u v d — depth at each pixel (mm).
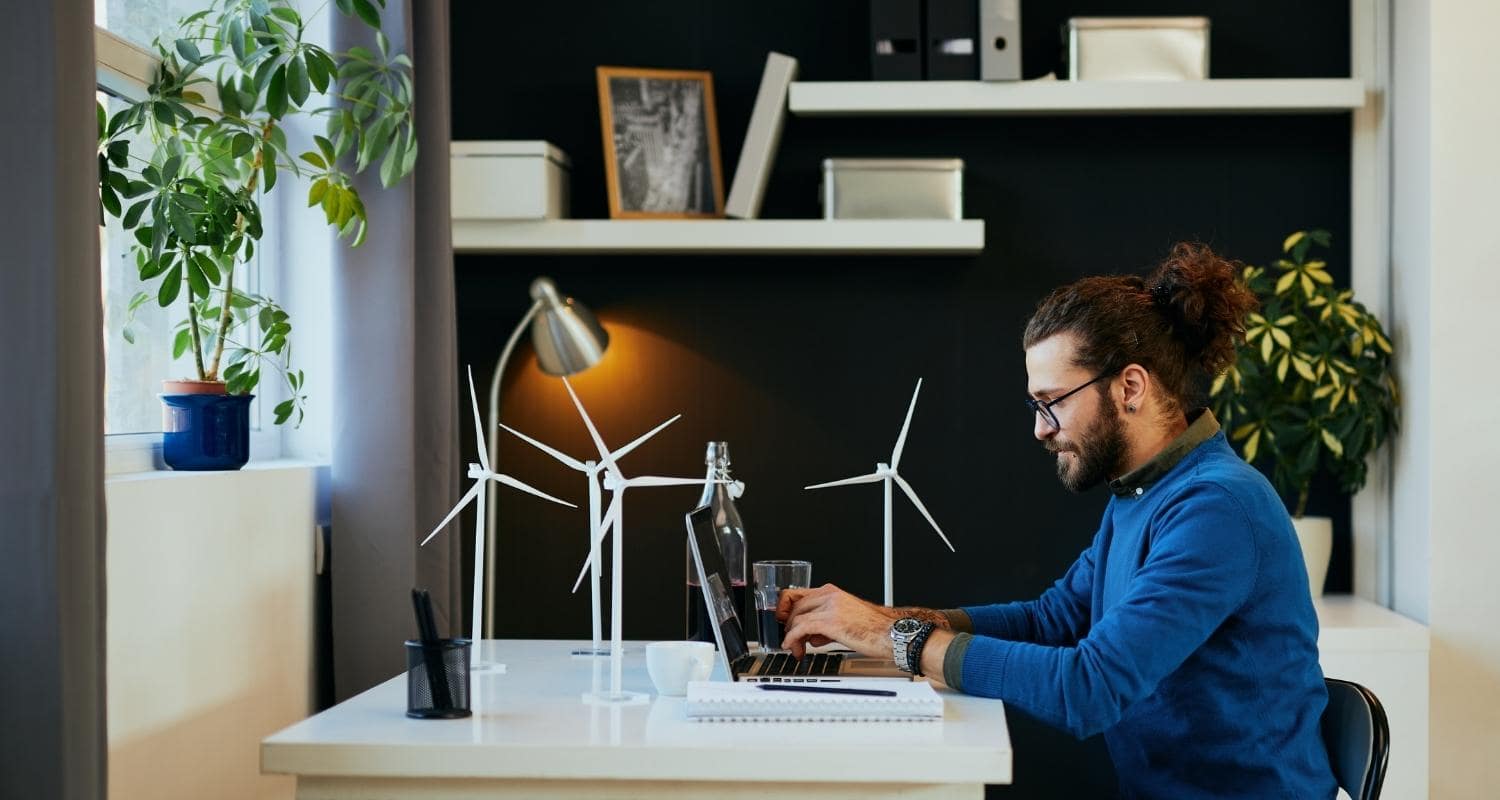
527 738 1593
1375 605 3166
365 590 2451
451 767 1569
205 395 2164
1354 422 3023
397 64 2498
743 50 3381
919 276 3359
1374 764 1750
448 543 2682
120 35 2186
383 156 2449
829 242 3139
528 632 3369
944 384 3352
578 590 3369
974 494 3348
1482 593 2998
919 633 1832
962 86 3162
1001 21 3145
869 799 1562
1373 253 3287
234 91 2143
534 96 3400
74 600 1428
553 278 3375
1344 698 1833
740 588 2143
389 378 2465
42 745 1398
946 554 3344
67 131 1433
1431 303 3018
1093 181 3348
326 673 2572
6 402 1397
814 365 3361
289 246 2633
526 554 3373
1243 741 1770
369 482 2457
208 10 2264
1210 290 1893
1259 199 3334
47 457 1403
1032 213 3350
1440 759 2998
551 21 3402
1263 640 1773
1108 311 1883
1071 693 1687
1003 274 3350
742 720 1671
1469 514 3004
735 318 3369
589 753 1557
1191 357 1919
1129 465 1913
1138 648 1690
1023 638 2184
